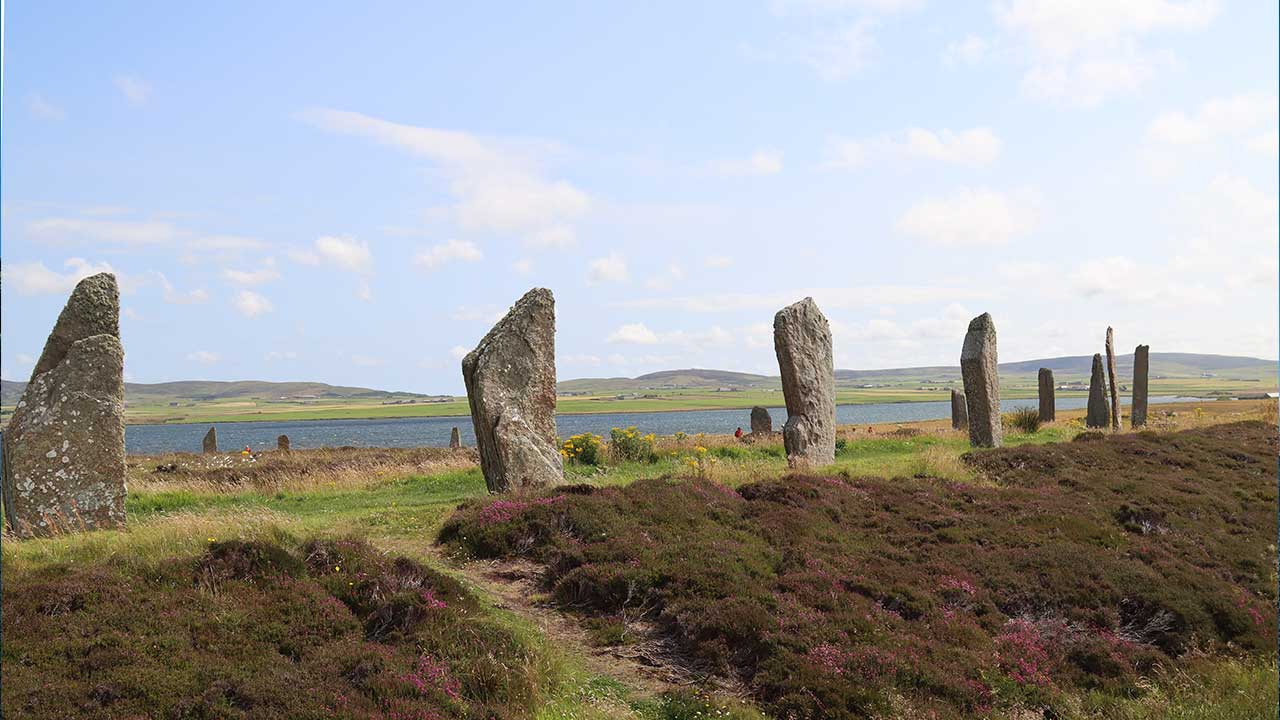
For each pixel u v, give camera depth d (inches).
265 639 381.1
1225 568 659.4
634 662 435.2
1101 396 1566.2
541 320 790.5
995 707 434.6
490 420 747.4
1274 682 472.7
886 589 542.6
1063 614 551.5
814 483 767.7
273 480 964.0
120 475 649.0
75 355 645.3
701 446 1156.5
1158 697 464.1
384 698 348.8
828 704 402.0
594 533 574.9
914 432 1502.2
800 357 1002.1
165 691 323.9
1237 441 1192.2
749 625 457.1
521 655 409.1
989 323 1248.8
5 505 623.5
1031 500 799.7
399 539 604.1
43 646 340.5
